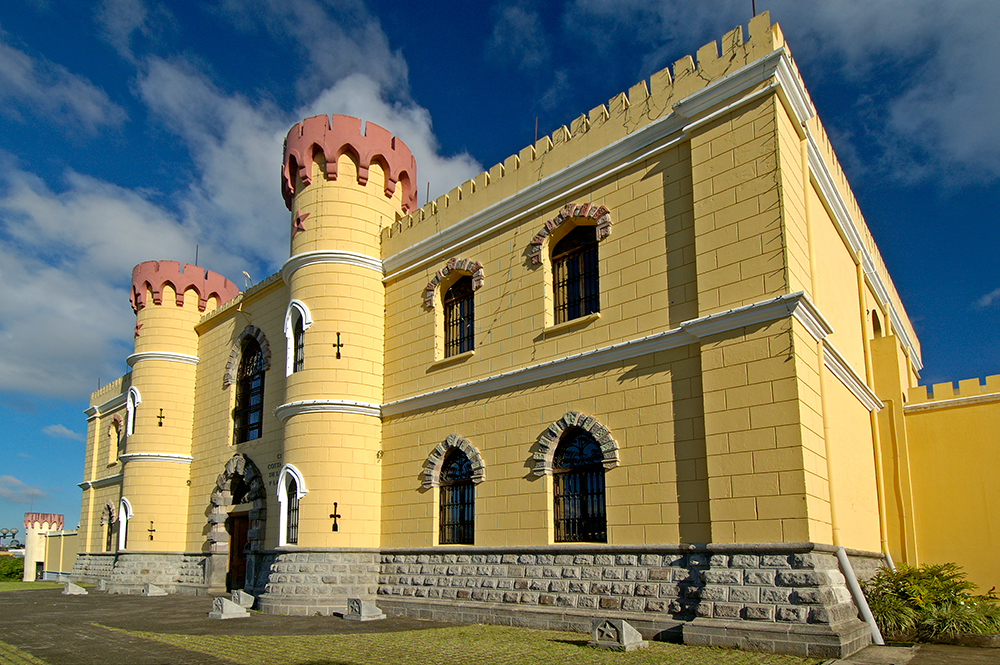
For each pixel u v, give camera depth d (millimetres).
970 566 18422
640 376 15484
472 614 17047
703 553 13680
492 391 18734
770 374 13227
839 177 19156
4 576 61344
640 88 17031
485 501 18219
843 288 18344
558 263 18406
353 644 13555
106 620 18641
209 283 34031
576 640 13617
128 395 32938
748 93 14719
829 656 11078
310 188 23766
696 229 15000
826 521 13125
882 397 20188
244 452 27703
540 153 19203
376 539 21297
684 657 11359
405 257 22609
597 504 16062
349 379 22016
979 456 18906
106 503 40062
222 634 15289
